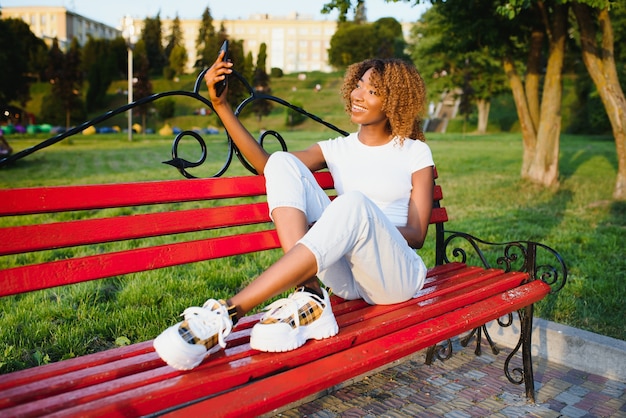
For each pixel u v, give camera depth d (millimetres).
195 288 3826
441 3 9281
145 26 76188
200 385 1491
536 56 10047
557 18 9359
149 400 1399
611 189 9664
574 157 16422
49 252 5277
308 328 1771
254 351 1718
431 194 2430
